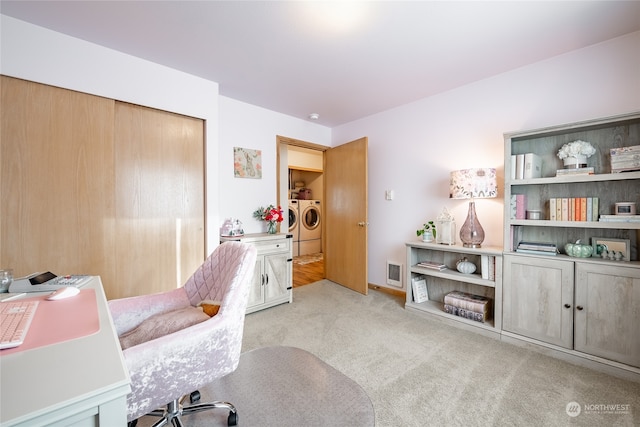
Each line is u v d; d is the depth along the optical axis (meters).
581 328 1.81
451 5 1.59
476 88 2.62
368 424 1.30
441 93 2.89
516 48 2.06
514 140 2.32
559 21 1.74
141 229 2.24
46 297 1.12
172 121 2.40
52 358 0.65
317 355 1.96
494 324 2.22
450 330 2.36
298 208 6.18
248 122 3.22
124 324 1.37
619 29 1.83
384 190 3.47
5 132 1.70
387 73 2.46
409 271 2.84
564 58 2.14
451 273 2.54
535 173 2.10
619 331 1.68
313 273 4.56
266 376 1.70
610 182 1.94
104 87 2.02
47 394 0.51
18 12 1.64
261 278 2.89
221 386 1.59
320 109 3.41
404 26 1.79
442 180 2.91
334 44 2.01
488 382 1.63
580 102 2.07
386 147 3.45
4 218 1.71
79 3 1.57
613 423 1.31
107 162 2.06
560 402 1.46
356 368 1.79
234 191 3.12
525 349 2.02
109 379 0.57
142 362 0.92
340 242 3.82
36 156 1.80
